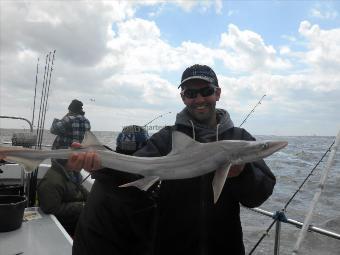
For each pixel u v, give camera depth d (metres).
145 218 1.31
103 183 1.31
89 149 1.30
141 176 1.29
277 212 1.53
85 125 3.22
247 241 3.33
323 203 5.41
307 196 6.06
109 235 1.32
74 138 3.13
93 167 1.26
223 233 1.22
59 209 2.31
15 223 1.93
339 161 10.94
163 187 1.27
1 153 1.35
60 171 2.35
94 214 1.34
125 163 1.25
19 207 1.94
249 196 1.21
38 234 1.90
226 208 1.22
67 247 1.74
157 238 1.24
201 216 1.20
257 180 1.20
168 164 1.24
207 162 1.20
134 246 1.34
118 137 1.49
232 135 1.34
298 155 15.30
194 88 1.30
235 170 1.21
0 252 1.66
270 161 12.47
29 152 1.36
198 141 1.31
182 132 1.27
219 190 1.13
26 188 2.48
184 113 1.36
